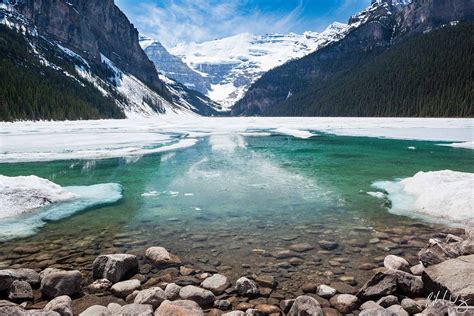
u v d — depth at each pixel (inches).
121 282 250.1
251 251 320.8
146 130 2337.6
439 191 458.0
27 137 1601.9
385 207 471.2
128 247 333.1
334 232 371.9
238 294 239.6
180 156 1013.2
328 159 958.4
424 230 374.0
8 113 3073.3
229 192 569.3
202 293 228.4
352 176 703.1
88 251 323.3
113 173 748.0
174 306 204.2
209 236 364.5
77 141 1421.0
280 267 284.8
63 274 239.5
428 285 229.8
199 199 524.7
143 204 497.4
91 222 414.6
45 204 485.1
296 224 402.0
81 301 231.5
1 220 420.5
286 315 217.0
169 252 318.7
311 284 254.1
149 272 276.1
